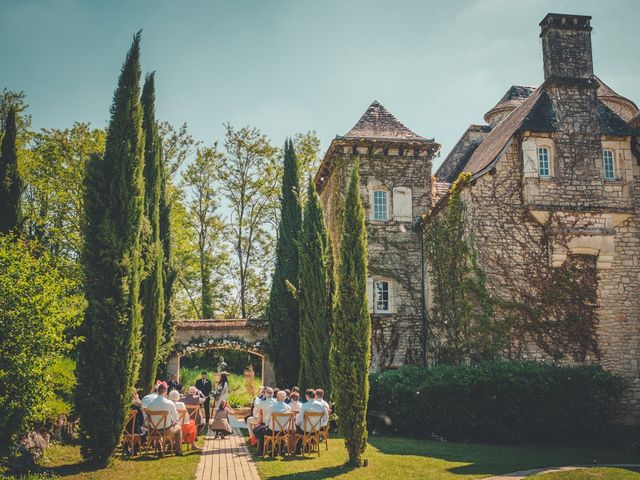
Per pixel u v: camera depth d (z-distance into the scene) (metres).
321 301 17.36
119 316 11.70
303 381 17.45
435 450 13.35
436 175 27.41
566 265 18.61
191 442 13.50
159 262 17.47
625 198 18.91
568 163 18.86
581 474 10.55
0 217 16.95
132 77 12.91
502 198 18.83
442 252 20.64
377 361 21.86
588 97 19.38
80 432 11.57
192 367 36.12
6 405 10.34
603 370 16.53
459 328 18.67
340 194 22.81
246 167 34.50
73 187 27.44
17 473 10.53
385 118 24.52
